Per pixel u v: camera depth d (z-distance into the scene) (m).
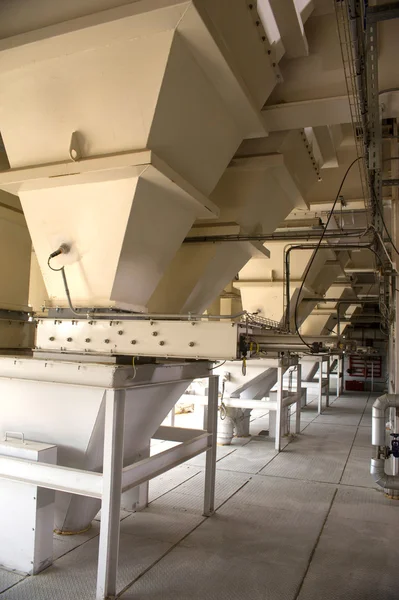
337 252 11.77
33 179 3.73
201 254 5.65
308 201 7.76
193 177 4.14
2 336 5.14
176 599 3.32
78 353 3.96
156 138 3.46
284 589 3.49
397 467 5.79
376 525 4.82
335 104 4.45
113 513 3.38
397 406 5.47
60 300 4.09
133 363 3.73
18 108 3.76
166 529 4.55
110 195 3.64
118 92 3.36
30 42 3.37
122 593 3.38
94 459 4.12
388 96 4.29
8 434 4.25
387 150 7.02
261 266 9.36
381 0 3.46
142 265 4.09
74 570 3.68
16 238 5.20
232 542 4.30
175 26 3.04
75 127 3.60
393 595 3.43
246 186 5.62
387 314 9.48
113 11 3.12
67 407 3.88
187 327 3.66
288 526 4.74
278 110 4.58
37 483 3.59
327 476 6.71
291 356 9.23
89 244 3.84
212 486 5.00
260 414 12.95
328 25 4.50
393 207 6.34
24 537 3.65
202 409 10.42
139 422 4.32
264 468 7.07
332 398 18.92
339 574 3.74
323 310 15.39
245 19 3.59
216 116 3.98
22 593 3.33
